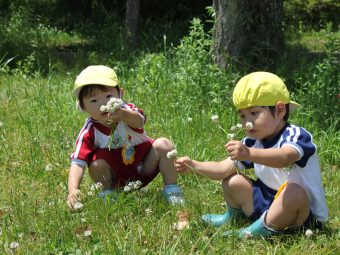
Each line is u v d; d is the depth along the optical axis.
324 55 5.68
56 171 3.21
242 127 2.53
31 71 5.91
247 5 4.77
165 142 2.86
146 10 9.94
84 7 10.77
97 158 2.82
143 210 2.71
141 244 2.43
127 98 4.50
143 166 2.89
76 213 2.65
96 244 2.42
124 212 2.66
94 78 2.74
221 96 4.14
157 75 4.66
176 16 9.90
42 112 4.23
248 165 2.57
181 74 4.53
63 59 7.21
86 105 2.77
